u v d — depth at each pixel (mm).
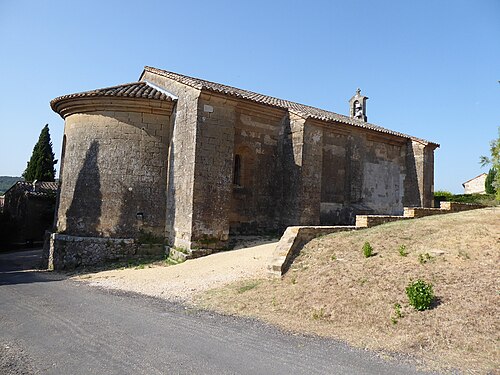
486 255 7664
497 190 11414
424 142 20250
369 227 11688
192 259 12484
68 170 15578
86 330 6270
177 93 14883
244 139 15312
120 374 4531
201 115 13289
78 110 15414
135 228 14453
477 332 5379
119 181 14570
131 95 14516
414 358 4996
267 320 6816
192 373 4570
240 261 11078
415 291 6285
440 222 10711
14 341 5727
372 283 7418
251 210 15375
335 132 17547
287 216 15500
